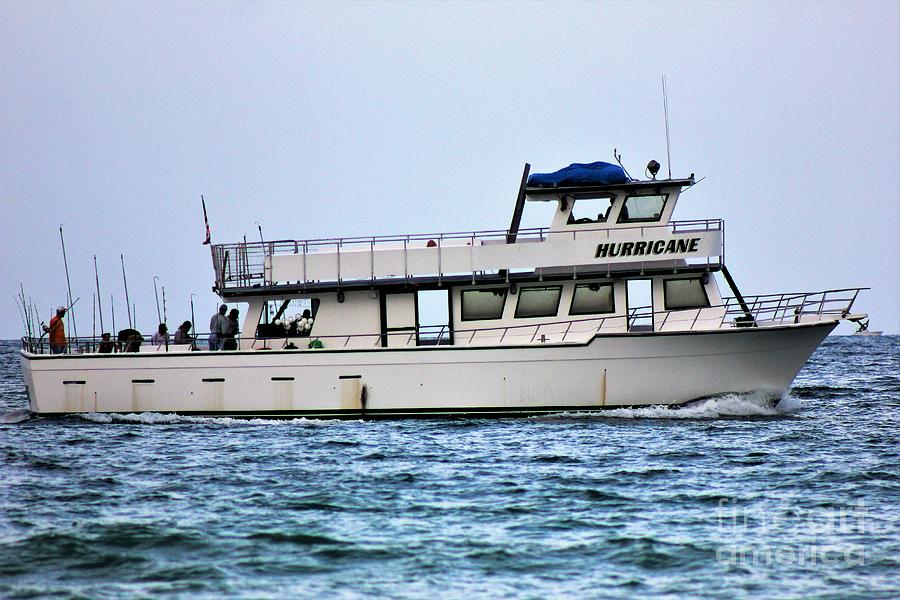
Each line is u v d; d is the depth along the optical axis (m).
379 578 71.31
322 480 97.31
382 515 85.38
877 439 116.19
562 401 124.12
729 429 120.19
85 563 74.31
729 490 92.88
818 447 111.31
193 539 79.25
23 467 104.94
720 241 125.69
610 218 126.75
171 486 96.25
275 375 126.88
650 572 72.44
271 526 82.44
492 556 75.44
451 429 120.56
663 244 125.31
